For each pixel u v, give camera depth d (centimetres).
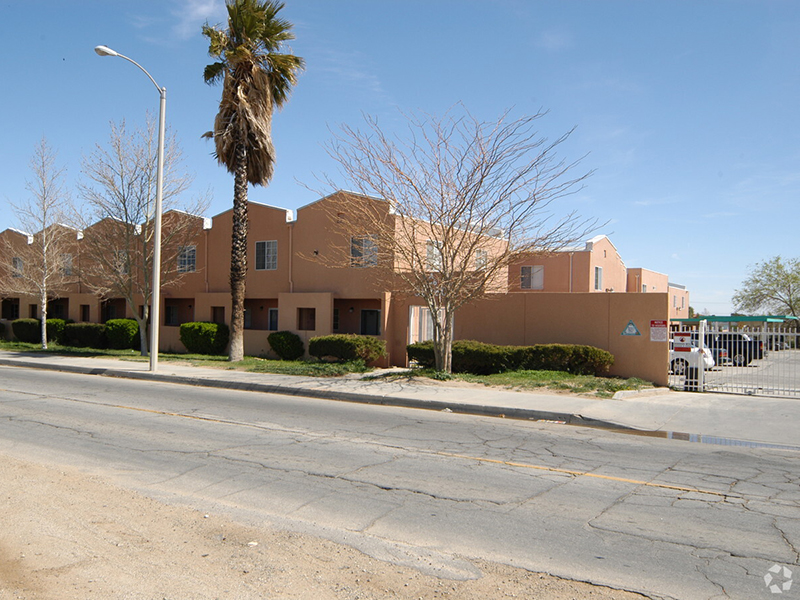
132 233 2542
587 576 478
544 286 2889
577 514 630
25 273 3147
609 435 1085
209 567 479
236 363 2177
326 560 499
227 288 2777
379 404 1422
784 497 701
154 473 765
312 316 2506
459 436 1040
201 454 873
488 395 1451
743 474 807
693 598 444
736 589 459
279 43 2308
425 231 1778
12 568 471
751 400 1441
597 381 1609
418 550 526
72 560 487
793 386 1823
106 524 571
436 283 1745
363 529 576
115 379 1862
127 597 427
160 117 1923
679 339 1719
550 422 1219
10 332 3772
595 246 2856
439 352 1761
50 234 3069
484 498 680
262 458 852
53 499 641
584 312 1833
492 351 1808
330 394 1520
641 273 3562
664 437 1077
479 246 1773
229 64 2233
